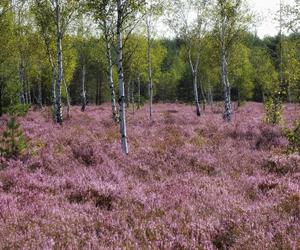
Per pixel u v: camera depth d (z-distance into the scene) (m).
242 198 8.11
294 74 13.98
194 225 6.32
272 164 11.51
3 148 11.99
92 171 10.46
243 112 44.50
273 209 7.11
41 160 11.35
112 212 7.09
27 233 5.99
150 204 7.61
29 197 8.02
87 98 87.12
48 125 22.94
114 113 26.72
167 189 8.88
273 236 5.82
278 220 6.48
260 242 5.65
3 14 30.55
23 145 11.91
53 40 33.38
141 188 8.85
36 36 38.28
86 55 48.03
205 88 70.06
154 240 5.86
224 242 5.93
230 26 32.03
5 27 30.97
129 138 17.52
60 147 13.90
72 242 5.74
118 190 8.43
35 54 40.44
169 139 16.53
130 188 9.07
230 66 47.41
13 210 7.07
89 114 37.50
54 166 11.01
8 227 6.28
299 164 11.13
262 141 16.06
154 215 7.00
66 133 18.55
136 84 99.88
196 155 12.67
